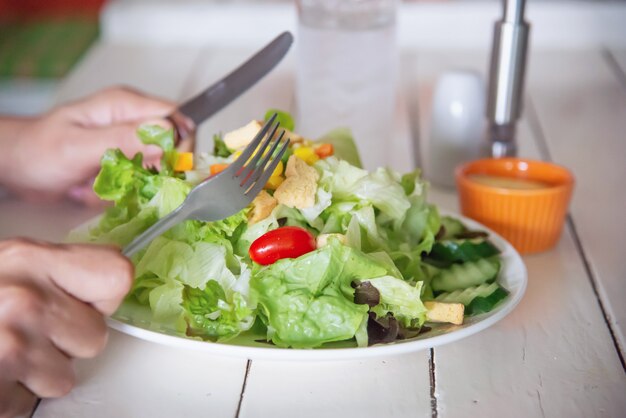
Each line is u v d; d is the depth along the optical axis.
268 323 0.47
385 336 0.47
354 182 0.53
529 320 0.54
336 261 0.47
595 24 1.14
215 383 0.47
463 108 0.73
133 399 0.46
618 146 0.83
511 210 0.61
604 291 0.57
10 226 0.64
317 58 0.71
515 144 0.72
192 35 1.18
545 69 1.05
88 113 0.69
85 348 0.45
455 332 0.47
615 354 0.50
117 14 1.18
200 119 0.63
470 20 1.14
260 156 0.50
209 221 0.50
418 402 0.46
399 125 0.88
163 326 0.48
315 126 0.73
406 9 1.14
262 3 1.21
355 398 0.46
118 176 0.53
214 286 0.48
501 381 0.48
